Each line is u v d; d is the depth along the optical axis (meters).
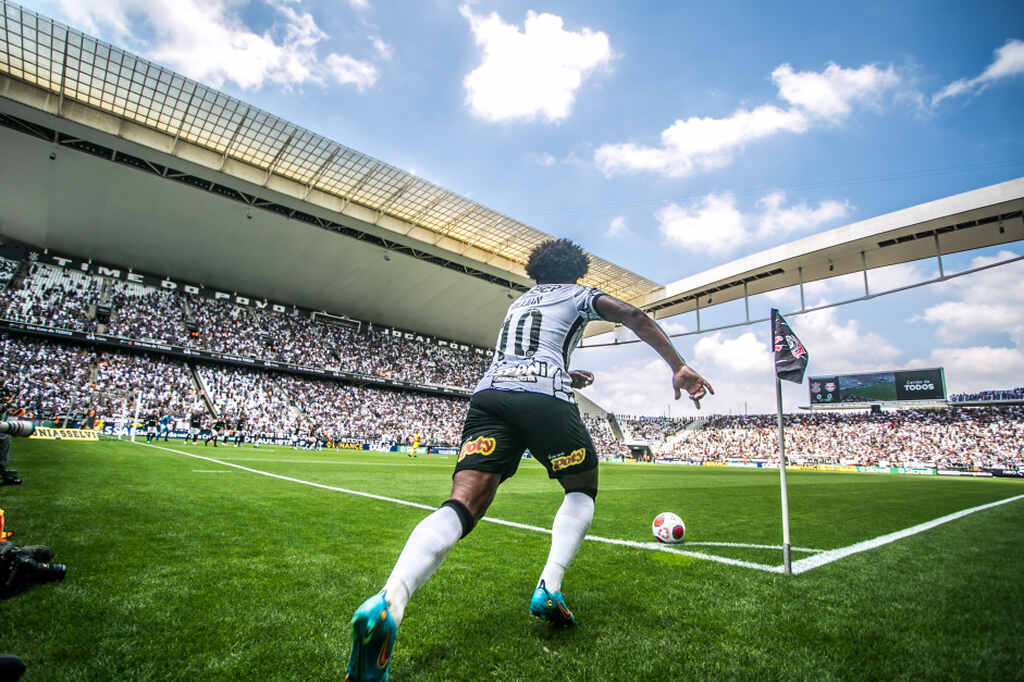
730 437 53.28
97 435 21.61
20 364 27.97
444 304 44.62
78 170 27.80
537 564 3.40
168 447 18.97
